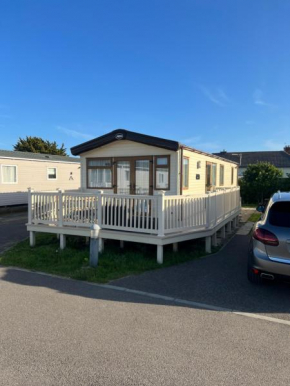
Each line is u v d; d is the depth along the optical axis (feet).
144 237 21.50
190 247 25.81
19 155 65.05
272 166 71.61
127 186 32.45
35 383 8.65
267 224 15.57
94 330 11.84
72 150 34.47
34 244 27.43
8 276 19.01
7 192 58.54
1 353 10.18
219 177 44.68
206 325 12.34
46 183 67.00
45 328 11.98
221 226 28.19
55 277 18.79
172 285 17.16
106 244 25.93
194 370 9.27
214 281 17.79
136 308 14.01
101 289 16.55
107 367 9.41
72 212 24.93
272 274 14.96
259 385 8.61
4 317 12.97
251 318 13.03
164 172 30.53
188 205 22.82
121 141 32.63
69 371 9.21
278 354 10.19
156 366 9.47
